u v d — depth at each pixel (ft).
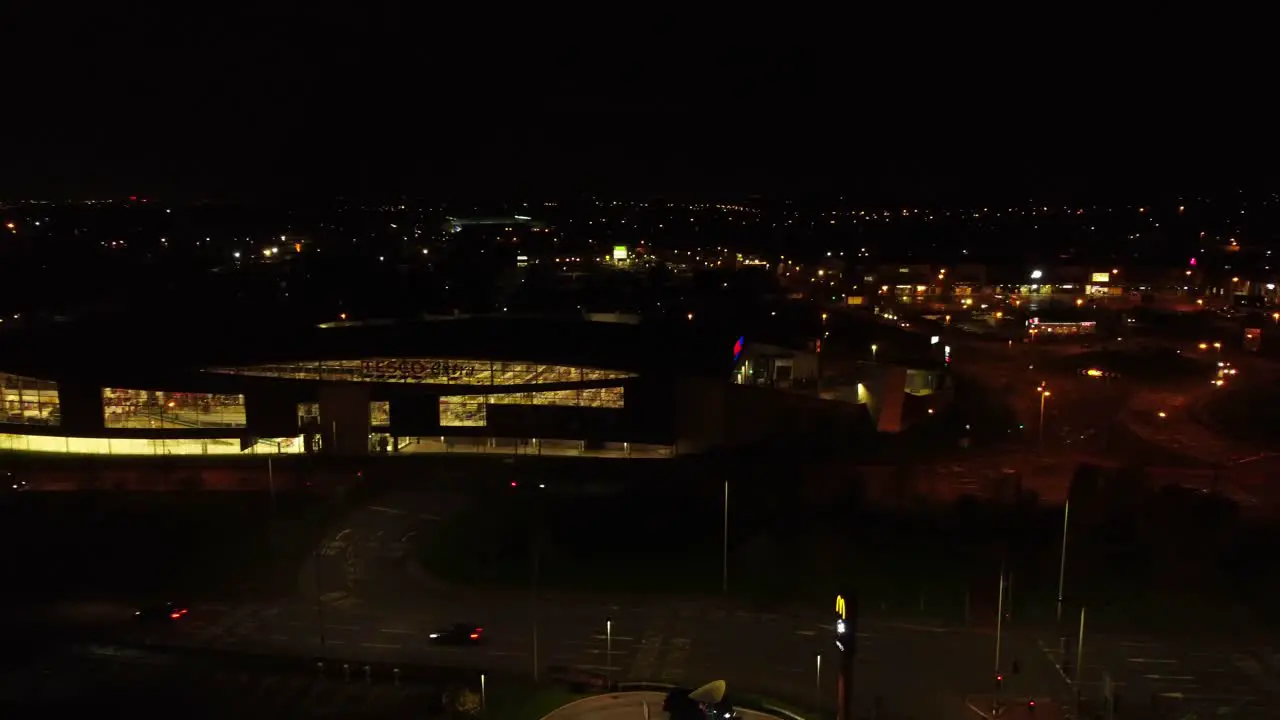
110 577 199.00
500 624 175.42
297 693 150.61
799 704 144.36
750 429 280.10
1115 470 241.55
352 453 281.33
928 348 419.95
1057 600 181.27
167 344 296.92
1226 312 558.15
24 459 277.44
